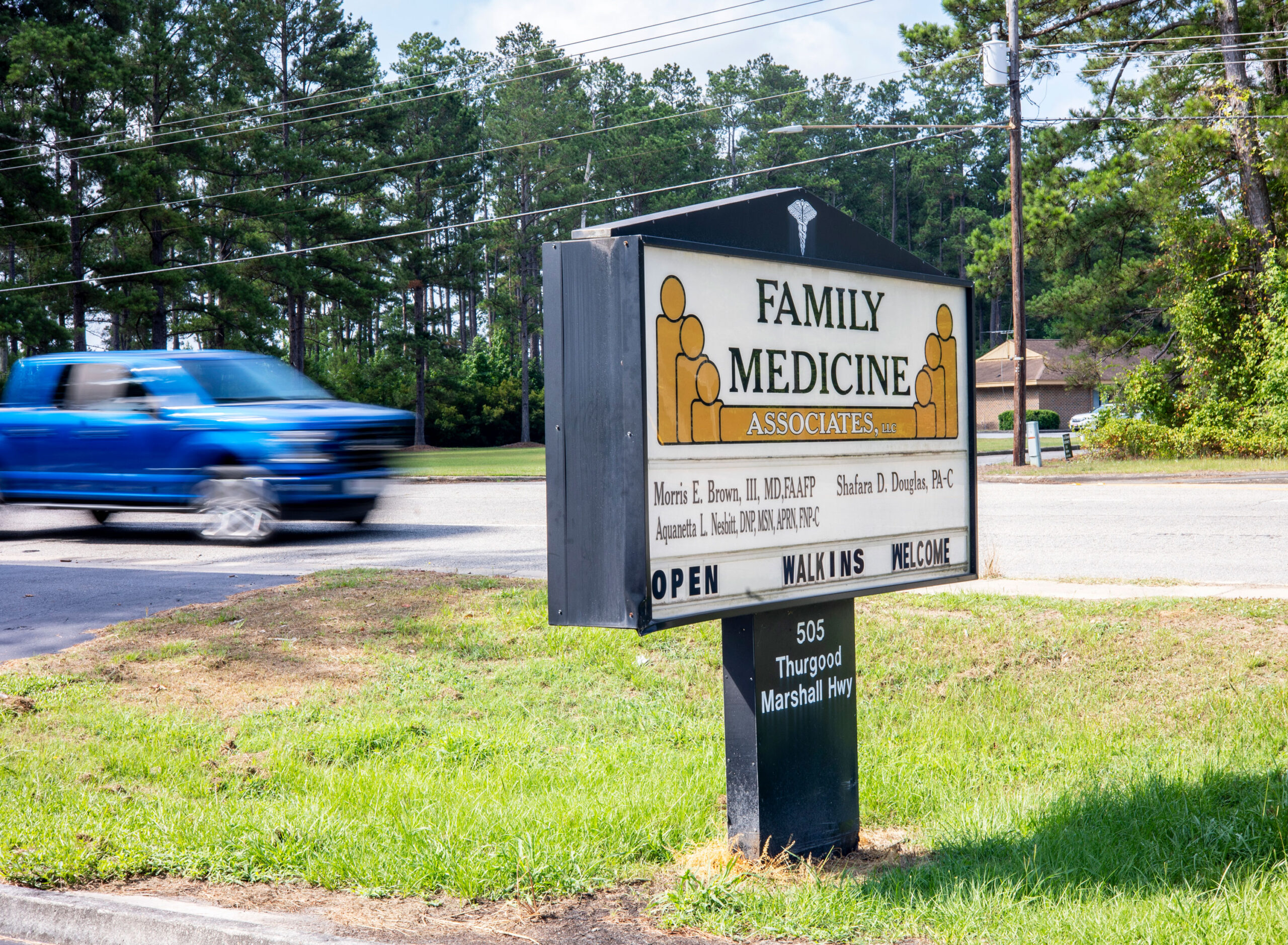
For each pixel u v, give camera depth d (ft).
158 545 45.37
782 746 14.23
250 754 18.49
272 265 157.38
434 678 22.71
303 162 159.22
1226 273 88.79
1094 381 103.76
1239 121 87.81
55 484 47.29
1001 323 329.31
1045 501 57.41
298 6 181.47
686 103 321.73
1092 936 10.84
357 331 263.08
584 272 12.57
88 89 131.03
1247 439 83.66
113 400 46.68
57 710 20.63
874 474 15.31
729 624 14.07
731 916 12.14
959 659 22.80
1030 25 99.30
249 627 26.76
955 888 12.37
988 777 17.26
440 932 11.96
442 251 210.18
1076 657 22.47
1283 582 30.14
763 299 13.89
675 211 13.14
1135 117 97.35
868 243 15.47
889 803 16.42
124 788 16.87
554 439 12.80
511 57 268.62
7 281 146.10
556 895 12.96
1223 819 13.99
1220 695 19.83
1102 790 15.44
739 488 13.57
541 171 250.78
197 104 156.15
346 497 44.73
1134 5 98.63
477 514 57.21
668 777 16.90
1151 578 31.17
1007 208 321.11
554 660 23.89
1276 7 90.99
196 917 12.18
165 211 139.54
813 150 318.24
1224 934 10.69
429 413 207.51
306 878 13.46
